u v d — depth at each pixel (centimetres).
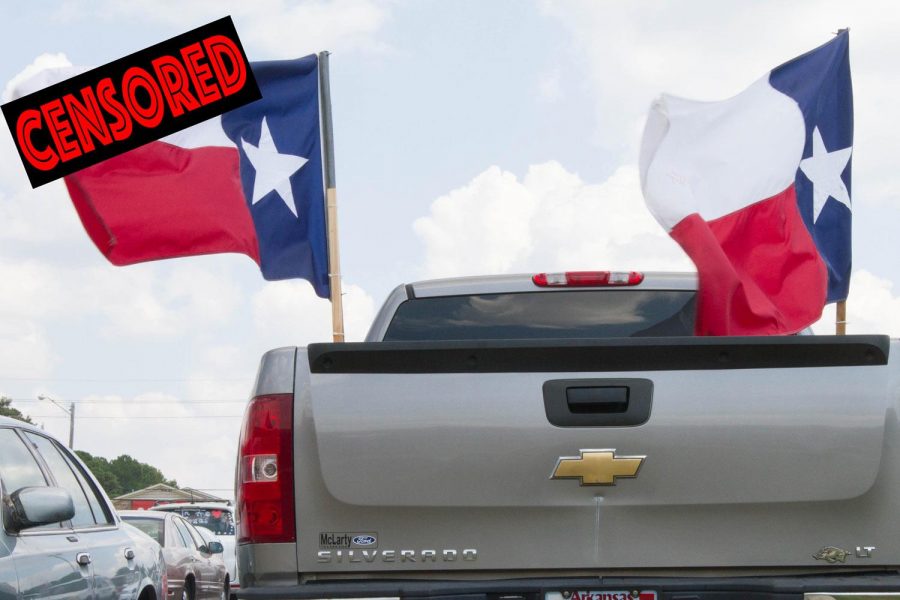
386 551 437
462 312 620
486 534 436
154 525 1452
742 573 439
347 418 438
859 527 438
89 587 590
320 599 422
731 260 900
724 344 432
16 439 589
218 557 1750
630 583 428
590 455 434
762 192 917
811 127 1043
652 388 436
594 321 624
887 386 439
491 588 430
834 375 439
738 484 434
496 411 436
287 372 446
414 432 436
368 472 435
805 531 437
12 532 520
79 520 636
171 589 1395
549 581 431
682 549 435
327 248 1198
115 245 1110
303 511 439
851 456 435
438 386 438
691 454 434
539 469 435
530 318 620
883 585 423
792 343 433
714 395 436
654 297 633
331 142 1189
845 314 1078
